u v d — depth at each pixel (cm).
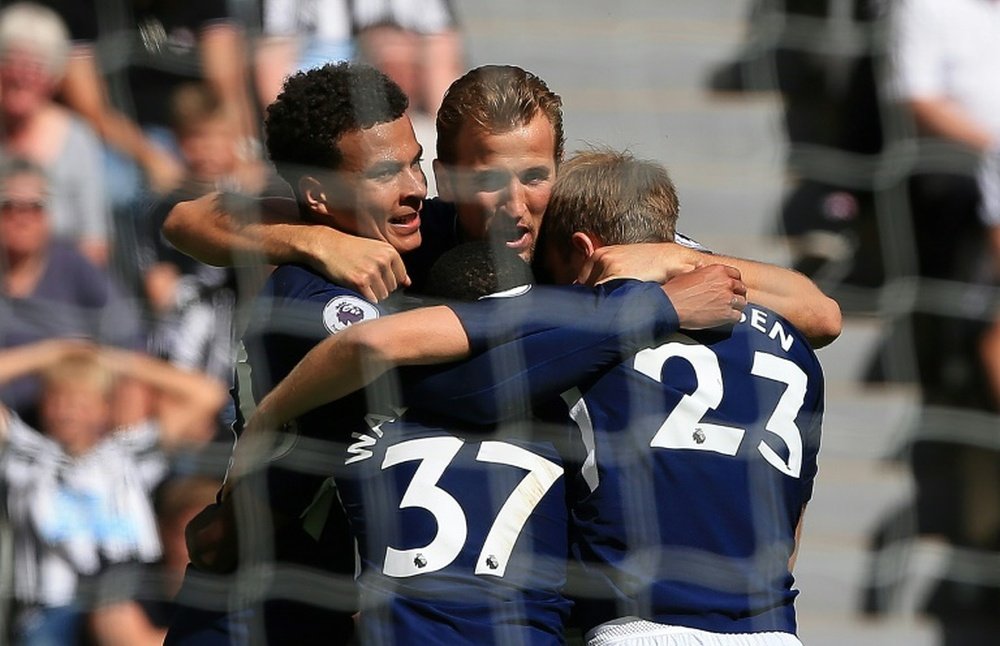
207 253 1138
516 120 1101
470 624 980
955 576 1686
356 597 1063
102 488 1382
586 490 1031
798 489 1060
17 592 1352
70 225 1450
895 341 1770
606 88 2022
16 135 1463
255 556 1061
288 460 1034
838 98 1875
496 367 1001
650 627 1016
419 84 1625
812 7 1928
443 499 995
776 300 1114
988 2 1681
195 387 1435
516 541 998
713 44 2050
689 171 1919
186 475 1408
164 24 1545
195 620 1079
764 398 1051
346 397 1034
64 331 1409
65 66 1504
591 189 1098
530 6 2038
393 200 1083
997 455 1692
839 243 1841
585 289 1034
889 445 1752
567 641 1117
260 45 1559
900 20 1712
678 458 1024
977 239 1675
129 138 1502
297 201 1130
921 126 1697
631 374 1032
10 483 1365
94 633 1356
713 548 1022
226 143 1515
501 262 1039
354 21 1620
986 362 1694
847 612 1683
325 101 1082
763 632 1023
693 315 1036
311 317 1035
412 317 998
